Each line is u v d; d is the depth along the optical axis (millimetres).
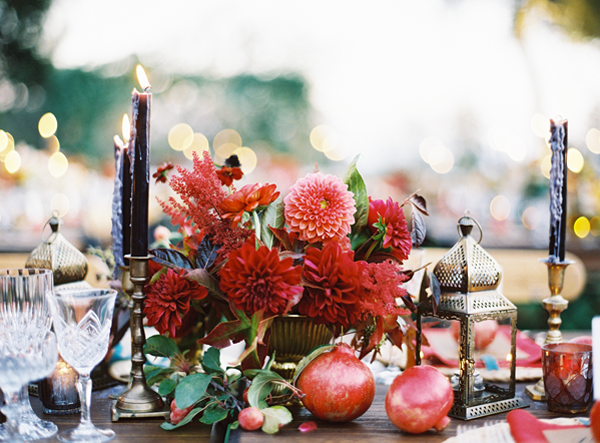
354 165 725
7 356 540
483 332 688
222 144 4621
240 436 604
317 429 628
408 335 763
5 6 3838
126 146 787
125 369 861
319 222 643
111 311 624
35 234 2783
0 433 594
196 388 608
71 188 3291
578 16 3318
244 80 4656
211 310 789
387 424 646
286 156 4641
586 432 572
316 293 628
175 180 668
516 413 613
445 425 617
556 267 797
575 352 689
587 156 2943
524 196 3156
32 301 647
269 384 642
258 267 597
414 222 755
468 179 3457
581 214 2773
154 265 749
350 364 629
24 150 3537
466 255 680
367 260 728
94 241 2908
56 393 687
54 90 3982
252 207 659
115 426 648
